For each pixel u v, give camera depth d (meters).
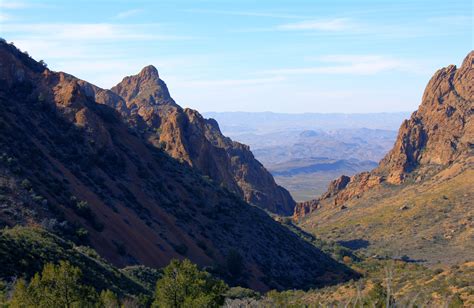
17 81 98.69
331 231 186.38
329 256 129.62
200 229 97.00
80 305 32.09
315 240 148.12
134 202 89.44
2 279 39.72
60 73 106.75
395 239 160.75
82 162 87.94
